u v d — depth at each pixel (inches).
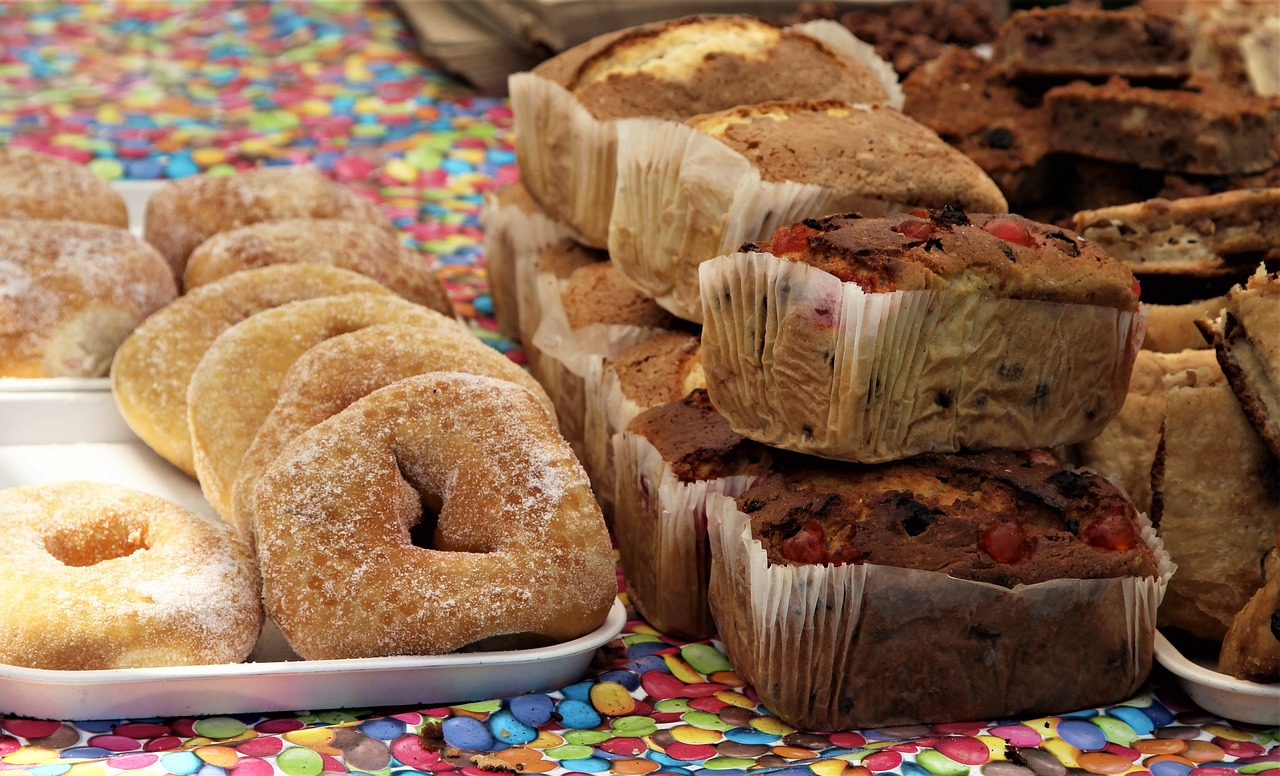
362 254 48.3
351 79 71.9
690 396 41.1
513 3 65.7
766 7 61.6
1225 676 37.7
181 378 44.3
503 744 36.4
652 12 61.2
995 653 37.2
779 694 37.1
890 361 36.8
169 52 76.2
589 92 45.6
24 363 45.7
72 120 65.0
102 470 44.6
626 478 41.1
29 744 36.1
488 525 38.5
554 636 38.2
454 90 70.7
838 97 46.3
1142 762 36.1
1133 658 37.9
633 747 36.3
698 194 41.3
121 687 36.6
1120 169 47.1
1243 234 41.5
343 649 37.5
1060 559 37.2
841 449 37.3
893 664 37.0
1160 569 38.1
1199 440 39.5
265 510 38.4
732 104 45.7
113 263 47.1
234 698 37.0
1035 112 48.7
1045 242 38.3
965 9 55.6
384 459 38.8
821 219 38.2
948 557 36.9
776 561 36.9
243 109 67.5
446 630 37.6
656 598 40.3
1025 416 38.3
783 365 37.3
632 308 44.9
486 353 42.3
